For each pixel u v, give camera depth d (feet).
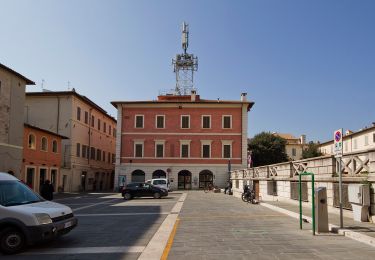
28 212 30.30
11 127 102.99
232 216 55.88
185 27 220.43
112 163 221.87
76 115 162.81
